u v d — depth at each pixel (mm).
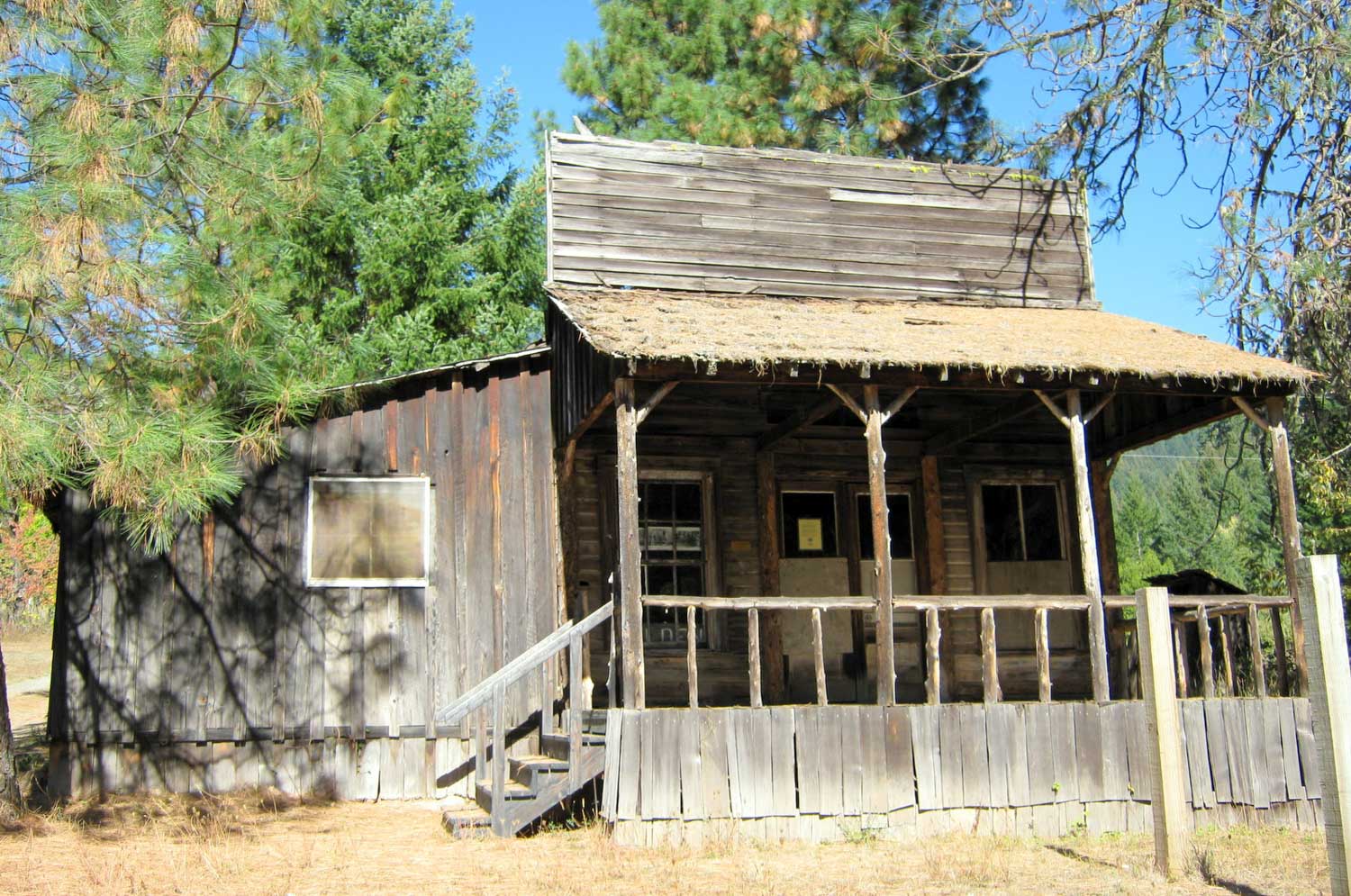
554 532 12484
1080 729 10398
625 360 9383
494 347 23844
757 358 9570
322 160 9922
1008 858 8977
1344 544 17906
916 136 22703
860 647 13898
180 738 11688
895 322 12031
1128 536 54094
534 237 25953
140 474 8086
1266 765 10727
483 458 12570
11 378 8172
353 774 11844
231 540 12055
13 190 8547
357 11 27516
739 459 13656
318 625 12031
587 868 8484
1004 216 14766
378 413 12484
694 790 9453
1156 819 8141
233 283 9438
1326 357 14664
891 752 9922
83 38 8930
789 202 13961
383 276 24047
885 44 18859
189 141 9250
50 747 11617
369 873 8398
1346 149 14484
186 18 8641
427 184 25172
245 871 8477
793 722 9773
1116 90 15188
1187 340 12227
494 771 9961
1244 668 14055
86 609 11789
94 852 9219
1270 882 7934
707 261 13508
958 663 14023
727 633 13258
